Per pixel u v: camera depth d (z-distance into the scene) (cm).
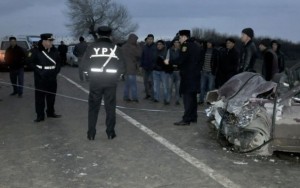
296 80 659
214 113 749
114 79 752
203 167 589
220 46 1154
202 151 675
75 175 557
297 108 616
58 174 562
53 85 963
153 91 1252
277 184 523
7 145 721
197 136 782
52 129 852
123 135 793
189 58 864
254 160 627
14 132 826
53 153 667
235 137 661
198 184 521
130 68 1234
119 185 519
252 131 644
